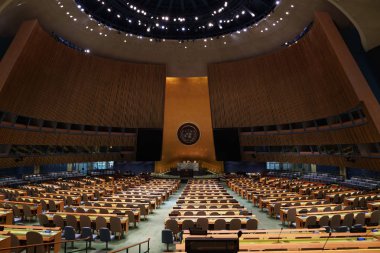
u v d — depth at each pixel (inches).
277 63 969.5
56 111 957.8
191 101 1406.3
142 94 1180.5
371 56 693.3
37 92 848.3
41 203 516.1
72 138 1047.0
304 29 868.6
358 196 576.7
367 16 566.6
